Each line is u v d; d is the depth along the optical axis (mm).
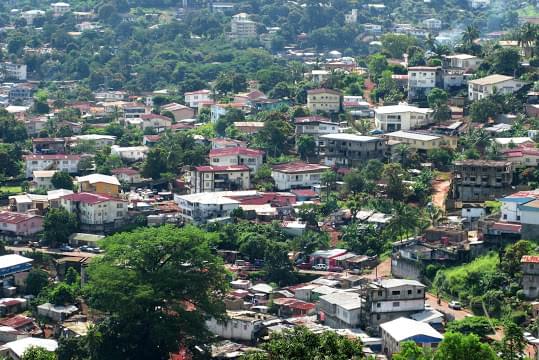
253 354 199500
